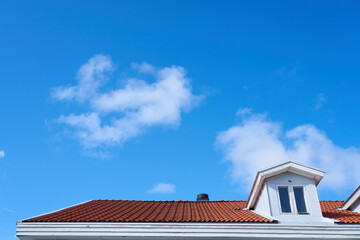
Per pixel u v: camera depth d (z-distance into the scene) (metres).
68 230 9.27
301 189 11.03
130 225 9.43
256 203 11.98
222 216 10.67
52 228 9.27
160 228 9.43
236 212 11.80
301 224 9.65
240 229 9.48
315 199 10.76
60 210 11.34
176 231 9.41
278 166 11.06
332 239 9.52
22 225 9.24
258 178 11.14
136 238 9.37
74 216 10.19
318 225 9.60
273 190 10.91
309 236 9.49
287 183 11.06
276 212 10.50
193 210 12.48
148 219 9.80
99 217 10.09
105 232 9.30
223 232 9.43
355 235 9.57
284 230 9.52
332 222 9.94
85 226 9.36
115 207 12.69
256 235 9.43
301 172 11.17
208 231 9.44
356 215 11.29
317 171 10.99
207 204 14.47
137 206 13.27
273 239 9.52
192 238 9.41
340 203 14.22
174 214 11.22
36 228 9.23
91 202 13.87
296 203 10.75
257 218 10.10
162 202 14.74
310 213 10.52
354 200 12.03
